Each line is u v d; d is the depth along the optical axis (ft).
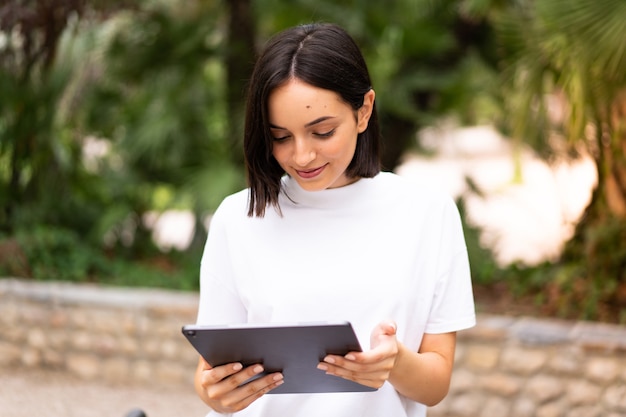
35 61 22.89
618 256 18.19
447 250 6.36
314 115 5.70
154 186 27.30
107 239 26.45
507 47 20.61
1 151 23.38
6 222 23.89
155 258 26.09
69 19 23.39
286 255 6.27
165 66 25.67
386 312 6.13
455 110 27.35
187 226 38.40
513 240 32.76
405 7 24.57
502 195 27.32
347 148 5.91
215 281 6.53
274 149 5.97
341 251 6.23
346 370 5.48
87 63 25.80
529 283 20.58
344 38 5.94
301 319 6.16
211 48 25.52
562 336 16.35
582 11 16.44
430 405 6.26
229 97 25.40
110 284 22.02
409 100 25.31
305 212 6.32
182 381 19.24
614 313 17.92
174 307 19.22
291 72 5.71
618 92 17.40
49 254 22.38
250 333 5.31
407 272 6.20
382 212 6.30
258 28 26.50
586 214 19.66
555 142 22.34
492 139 65.72
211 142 26.63
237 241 6.42
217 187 23.44
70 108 26.30
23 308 20.10
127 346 19.48
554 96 20.75
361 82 5.93
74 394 18.57
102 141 27.94
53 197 24.80
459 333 17.07
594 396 16.08
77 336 19.79
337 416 6.21
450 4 25.21
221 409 6.19
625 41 15.97
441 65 25.57
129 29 25.16
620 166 18.51
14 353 20.15
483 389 16.89
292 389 6.06
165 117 25.93
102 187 26.68
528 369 16.60
